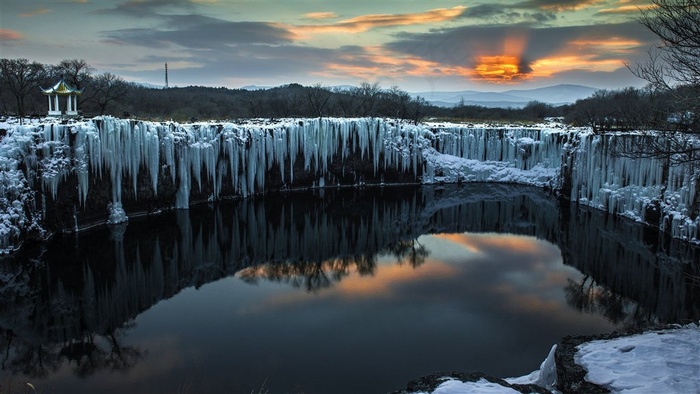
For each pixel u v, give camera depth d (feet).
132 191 103.81
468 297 67.31
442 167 165.17
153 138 106.32
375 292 69.51
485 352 50.60
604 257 87.25
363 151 155.12
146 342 52.85
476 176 166.09
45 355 50.01
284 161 143.02
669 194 97.45
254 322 58.44
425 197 143.84
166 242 93.25
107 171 96.32
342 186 154.81
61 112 105.60
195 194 121.60
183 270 79.46
